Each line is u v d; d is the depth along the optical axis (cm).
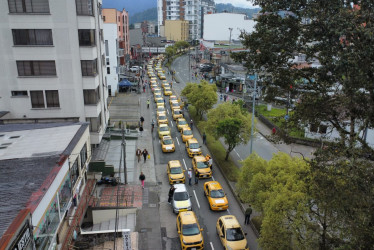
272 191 1736
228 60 7600
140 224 2206
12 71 2897
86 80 2962
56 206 1617
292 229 1501
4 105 2959
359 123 1270
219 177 2931
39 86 2944
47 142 2064
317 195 1141
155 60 11331
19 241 1138
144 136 3966
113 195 2505
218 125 3011
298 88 1397
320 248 1334
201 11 16662
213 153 3409
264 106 5209
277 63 1349
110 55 5906
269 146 3722
